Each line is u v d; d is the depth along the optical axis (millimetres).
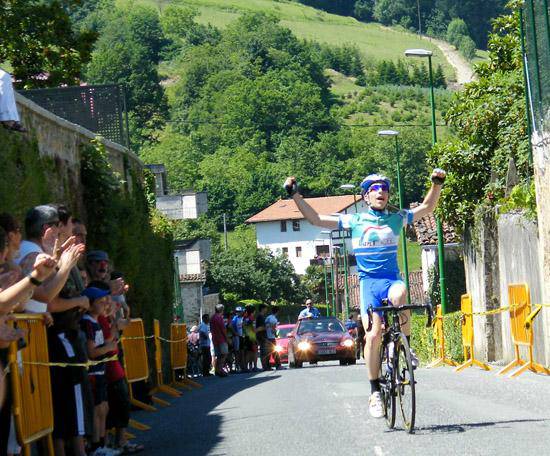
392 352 11469
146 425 15055
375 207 11625
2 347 8031
